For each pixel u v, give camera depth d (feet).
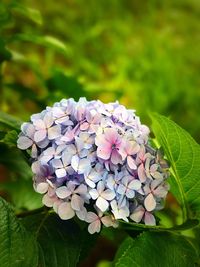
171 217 1.98
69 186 1.09
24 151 1.26
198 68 4.99
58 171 1.09
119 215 1.11
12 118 1.46
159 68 4.50
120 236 1.75
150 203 1.18
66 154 1.10
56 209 1.10
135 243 1.19
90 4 5.37
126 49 4.84
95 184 1.11
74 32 4.82
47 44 2.00
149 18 5.62
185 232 1.65
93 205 1.16
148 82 4.39
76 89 2.11
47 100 2.10
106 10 5.48
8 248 1.10
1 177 2.82
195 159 1.21
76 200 1.10
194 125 3.95
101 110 1.18
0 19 1.92
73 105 1.19
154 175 1.18
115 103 1.26
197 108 4.21
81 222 1.31
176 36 5.51
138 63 4.51
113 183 1.11
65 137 1.13
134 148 1.16
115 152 1.13
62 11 5.06
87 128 1.14
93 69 4.37
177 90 4.30
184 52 5.10
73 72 4.11
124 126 1.20
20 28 4.32
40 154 1.16
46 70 4.16
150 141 1.40
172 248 1.24
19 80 3.86
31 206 1.78
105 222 1.13
